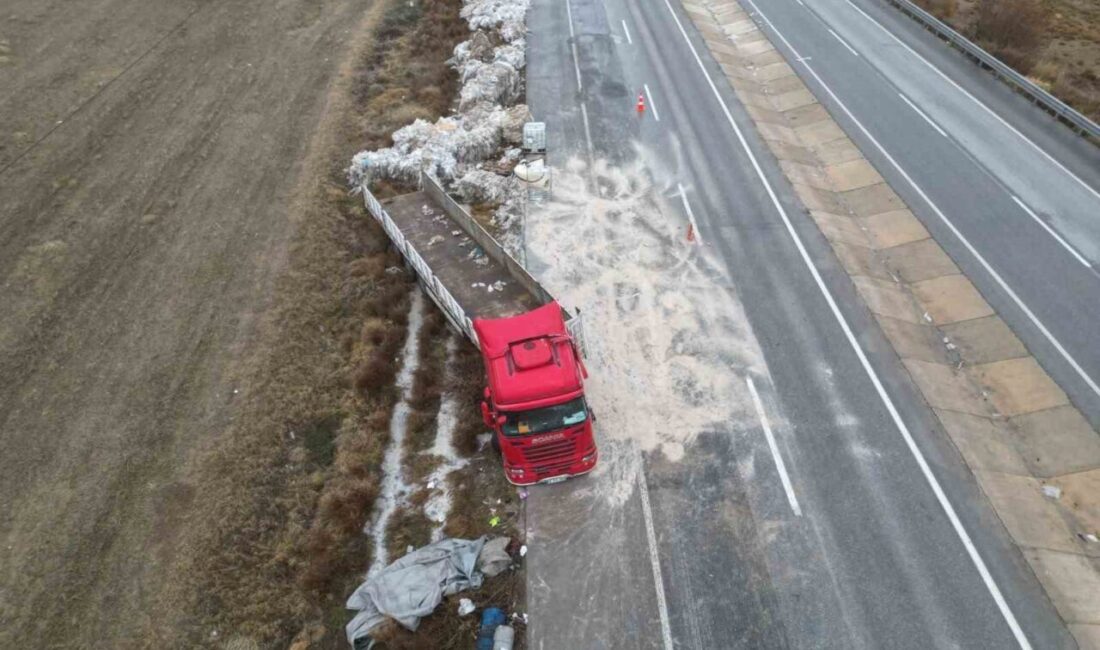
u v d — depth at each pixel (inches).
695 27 1293.1
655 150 934.4
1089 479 525.3
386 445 584.7
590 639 440.5
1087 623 436.5
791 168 900.6
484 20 1274.6
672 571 472.7
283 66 1123.3
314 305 703.1
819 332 655.1
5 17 1133.1
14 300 676.7
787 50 1207.6
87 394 594.9
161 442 560.7
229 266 736.3
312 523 522.9
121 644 439.5
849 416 573.9
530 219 810.8
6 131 894.4
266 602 468.8
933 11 1332.4
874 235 794.8
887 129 973.8
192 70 1086.4
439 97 1053.8
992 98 1041.5
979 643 426.9
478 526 511.5
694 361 627.2
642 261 745.0
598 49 1204.5
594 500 520.7
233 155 908.6
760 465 537.3
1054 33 1302.9
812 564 471.2
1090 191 837.8
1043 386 598.5
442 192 755.4
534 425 480.4
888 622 438.3
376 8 1333.7
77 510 509.4
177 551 488.7
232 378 617.6
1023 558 472.1
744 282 714.2
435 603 452.8
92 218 784.3
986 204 819.4
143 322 665.6
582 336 585.3
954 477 525.3
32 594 460.1
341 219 820.6
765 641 432.5
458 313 609.6
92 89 1005.8
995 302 684.7
